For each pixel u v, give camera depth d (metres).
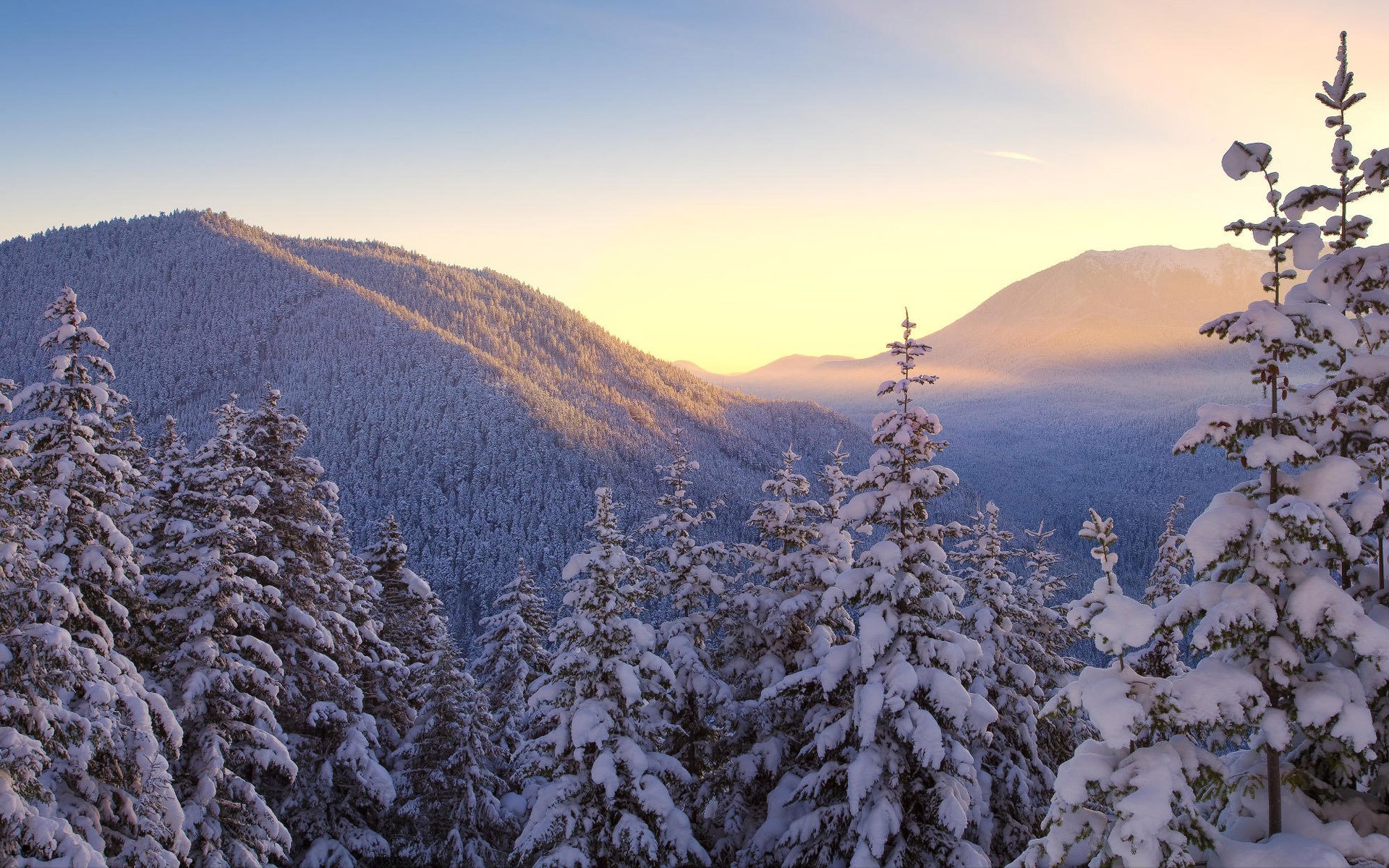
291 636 21.98
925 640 15.48
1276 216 8.95
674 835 15.87
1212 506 8.84
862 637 15.14
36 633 12.74
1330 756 8.74
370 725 22.66
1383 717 8.49
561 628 17.08
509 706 30.58
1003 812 19.39
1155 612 8.86
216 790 17.31
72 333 16.36
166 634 19.33
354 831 22.42
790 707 18.02
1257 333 8.47
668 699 18.33
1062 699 9.05
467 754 24.98
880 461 16.19
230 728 18.36
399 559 31.92
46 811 12.66
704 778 20.44
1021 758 19.88
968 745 18.86
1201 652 8.34
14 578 13.28
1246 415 8.69
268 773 21.14
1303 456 8.19
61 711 12.98
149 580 19.02
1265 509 8.51
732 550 21.39
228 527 19.14
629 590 17.42
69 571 15.40
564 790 16.28
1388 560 9.29
